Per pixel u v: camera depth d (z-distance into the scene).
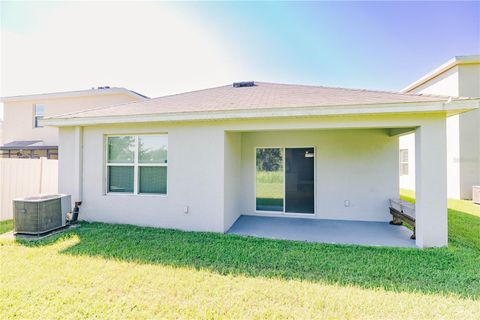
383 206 8.09
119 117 6.88
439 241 5.38
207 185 6.73
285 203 8.77
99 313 2.97
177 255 4.79
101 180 7.43
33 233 5.92
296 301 3.26
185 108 6.99
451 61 11.97
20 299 3.25
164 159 7.22
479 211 9.40
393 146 8.05
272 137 8.80
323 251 5.08
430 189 5.42
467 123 12.14
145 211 7.15
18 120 16.95
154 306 3.12
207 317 2.93
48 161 9.29
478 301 3.26
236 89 9.87
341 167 8.37
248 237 6.07
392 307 3.12
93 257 4.66
